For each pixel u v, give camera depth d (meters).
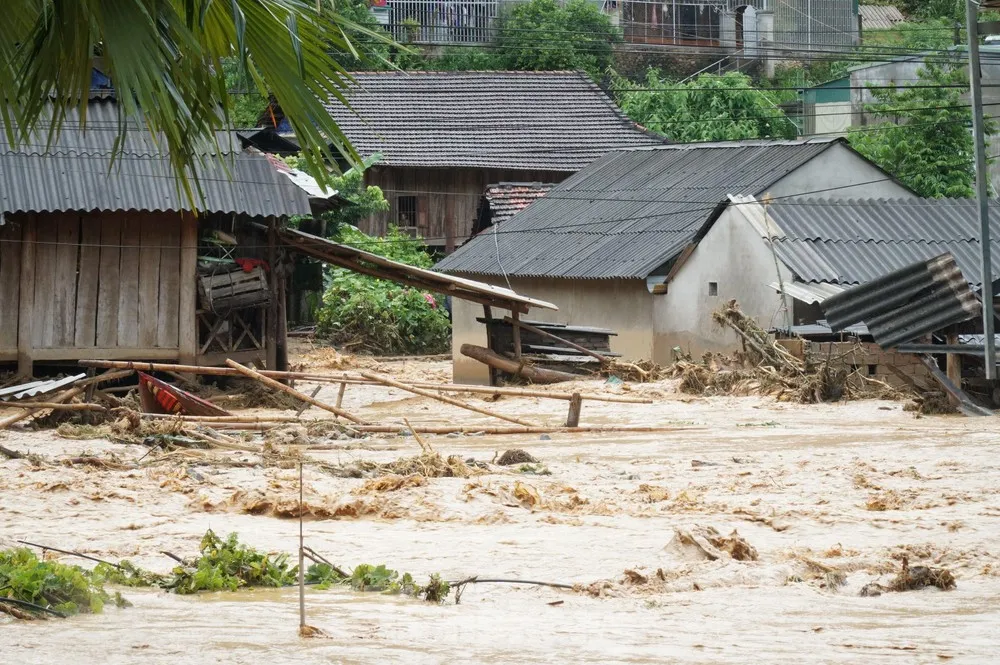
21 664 11.88
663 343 66.62
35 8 12.62
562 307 72.44
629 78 118.12
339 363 78.06
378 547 21.11
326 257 60.81
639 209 75.25
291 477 29.47
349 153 13.42
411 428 36.19
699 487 28.86
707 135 103.62
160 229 56.03
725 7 120.62
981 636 14.17
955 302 47.31
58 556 19.72
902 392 52.97
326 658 12.45
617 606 16.12
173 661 12.16
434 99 104.94
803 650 13.27
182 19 13.09
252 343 59.59
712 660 12.66
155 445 36.25
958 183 84.94
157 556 20.16
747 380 56.50
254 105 86.12
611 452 36.62
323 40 13.41
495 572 18.89
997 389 49.47
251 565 17.83
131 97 12.13
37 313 54.94
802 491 28.19
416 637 13.74
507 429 42.38
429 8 115.06
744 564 18.91
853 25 121.31
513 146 101.69
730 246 63.88
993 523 23.66
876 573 18.62
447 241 101.38
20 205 52.72
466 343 71.06
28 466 30.73
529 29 114.69
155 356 55.94
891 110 87.38
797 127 106.62
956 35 113.12
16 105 12.95
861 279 61.25
